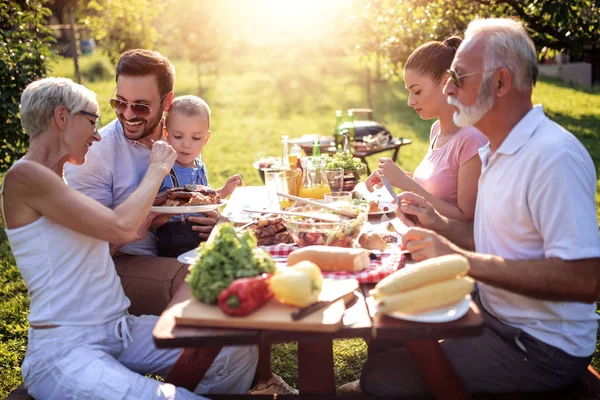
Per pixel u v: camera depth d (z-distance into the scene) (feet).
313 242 7.89
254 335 5.74
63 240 7.40
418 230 6.89
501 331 7.19
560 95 53.06
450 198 10.02
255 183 27.07
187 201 9.37
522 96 7.13
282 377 11.62
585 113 43.83
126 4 44.75
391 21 25.53
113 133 9.93
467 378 7.22
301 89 66.39
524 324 7.15
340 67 90.89
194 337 5.71
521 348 7.08
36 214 7.30
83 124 7.55
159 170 7.85
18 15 22.18
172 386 6.89
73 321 7.51
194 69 86.94
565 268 6.47
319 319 5.79
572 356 7.06
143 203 7.56
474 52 7.02
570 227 6.54
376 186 12.49
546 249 6.75
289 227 8.07
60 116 7.39
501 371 7.17
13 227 7.32
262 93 63.16
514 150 7.01
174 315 5.88
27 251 7.35
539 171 6.75
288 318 5.79
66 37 79.20
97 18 46.75
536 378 7.15
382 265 7.29
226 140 38.63
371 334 5.86
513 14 23.15
